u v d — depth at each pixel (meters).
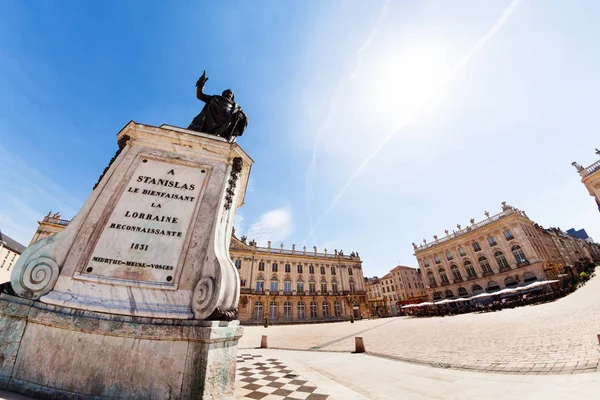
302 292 44.62
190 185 3.28
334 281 47.97
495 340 8.27
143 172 3.18
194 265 2.76
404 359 6.61
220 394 2.16
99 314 2.24
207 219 3.08
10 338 2.12
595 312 10.96
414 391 3.61
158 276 2.62
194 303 2.49
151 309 2.36
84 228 2.68
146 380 2.07
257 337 16.42
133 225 2.82
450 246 42.91
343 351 8.77
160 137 3.43
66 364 2.07
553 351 5.57
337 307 45.66
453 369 5.06
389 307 62.44
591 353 4.85
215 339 2.21
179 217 3.01
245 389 3.53
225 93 4.77
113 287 2.45
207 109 4.61
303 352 8.57
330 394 3.28
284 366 5.57
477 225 40.41
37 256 2.42
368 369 5.36
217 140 3.63
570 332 7.60
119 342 2.16
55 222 35.84
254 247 45.81
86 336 2.16
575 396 2.87
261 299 41.28
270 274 44.00
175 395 2.03
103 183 2.97
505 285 35.41
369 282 71.38
